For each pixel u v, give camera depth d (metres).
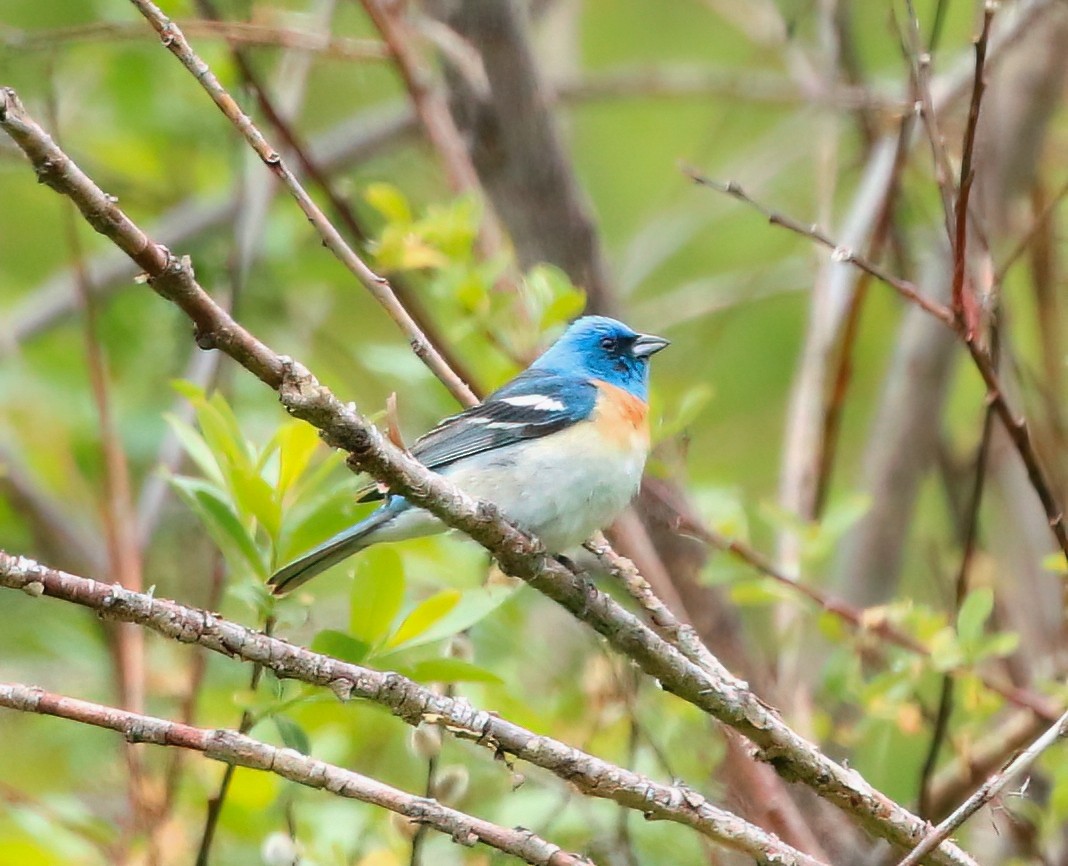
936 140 9.33
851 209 15.26
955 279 9.12
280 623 8.24
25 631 13.55
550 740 7.25
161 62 15.53
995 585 12.94
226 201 16.45
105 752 12.01
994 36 12.70
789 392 16.77
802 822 10.48
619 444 10.57
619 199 18.81
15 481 14.40
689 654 8.55
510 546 7.57
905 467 14.06
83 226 16.72
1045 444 12.79
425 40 13.77
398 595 8.02
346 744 10.65
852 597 13.81
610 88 16.72
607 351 11.59
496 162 12.80
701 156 17.23
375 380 15.45
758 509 12.76
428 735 8.27
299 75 13.66
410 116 16.59
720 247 18.14
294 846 8.82
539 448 10.48
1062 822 11.24
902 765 12.41
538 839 6.89
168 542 13.49
